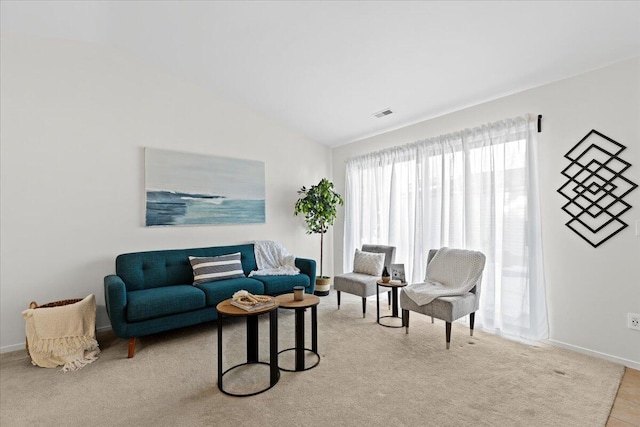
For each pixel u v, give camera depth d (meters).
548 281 2.91
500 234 3.21
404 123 4.22
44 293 3.03
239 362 2.54
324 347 2.82
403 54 2.88
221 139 4.20
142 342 2.96
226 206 4.20
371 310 3.97
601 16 2.14
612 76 2.54
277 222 4.74
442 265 3.34
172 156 3.78
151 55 3.50
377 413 1.87
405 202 4.22
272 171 4.69
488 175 3.29
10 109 2.90
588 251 2.67
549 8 2.14
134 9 2.78
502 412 1.87
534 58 2.64
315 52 3.09
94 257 3.29
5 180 2.87
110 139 3.40
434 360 2.56
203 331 3.26
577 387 2.14
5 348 2.84
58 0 2.65
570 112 2.78
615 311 2.52
